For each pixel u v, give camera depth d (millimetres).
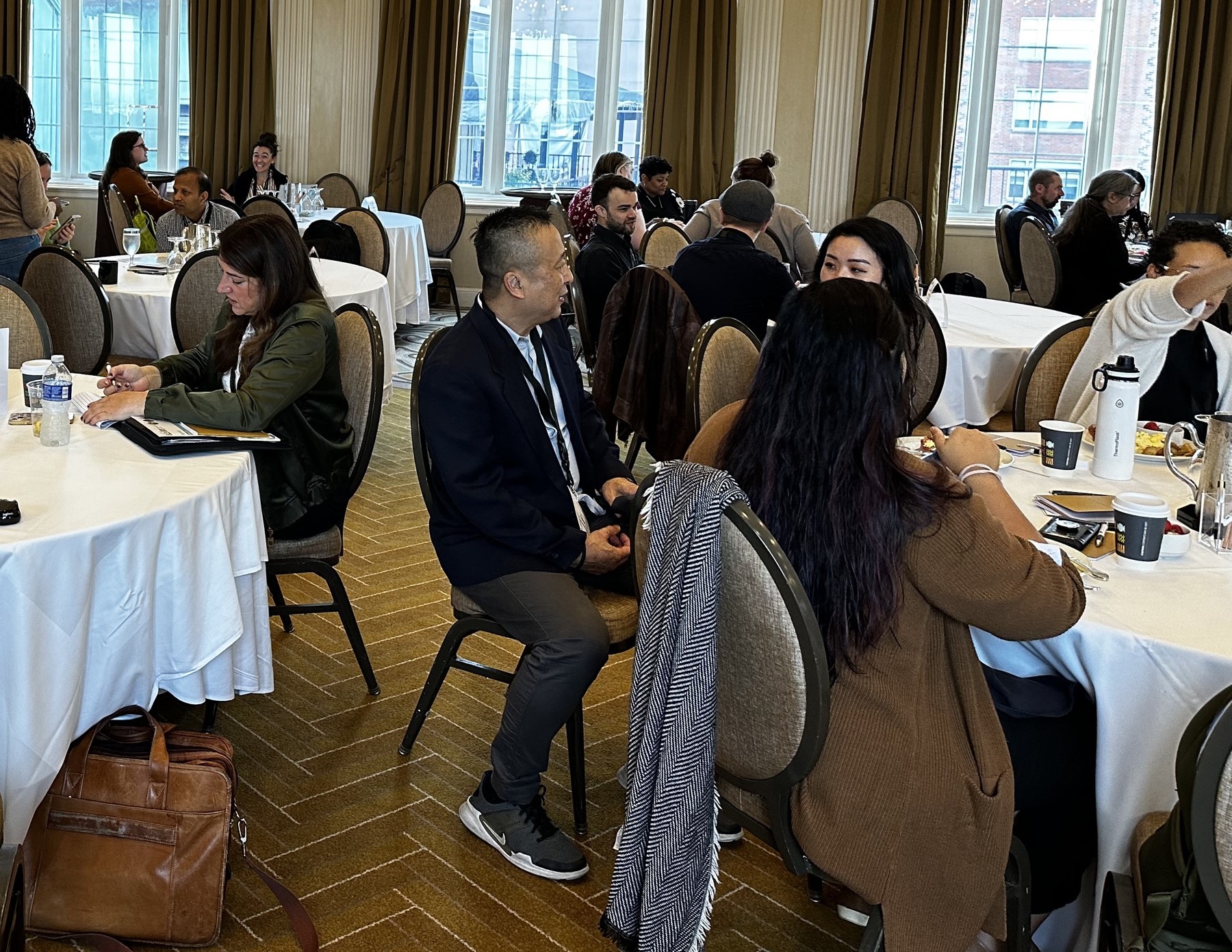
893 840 1585
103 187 7500
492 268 2256
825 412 1555
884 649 1600
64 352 4203
